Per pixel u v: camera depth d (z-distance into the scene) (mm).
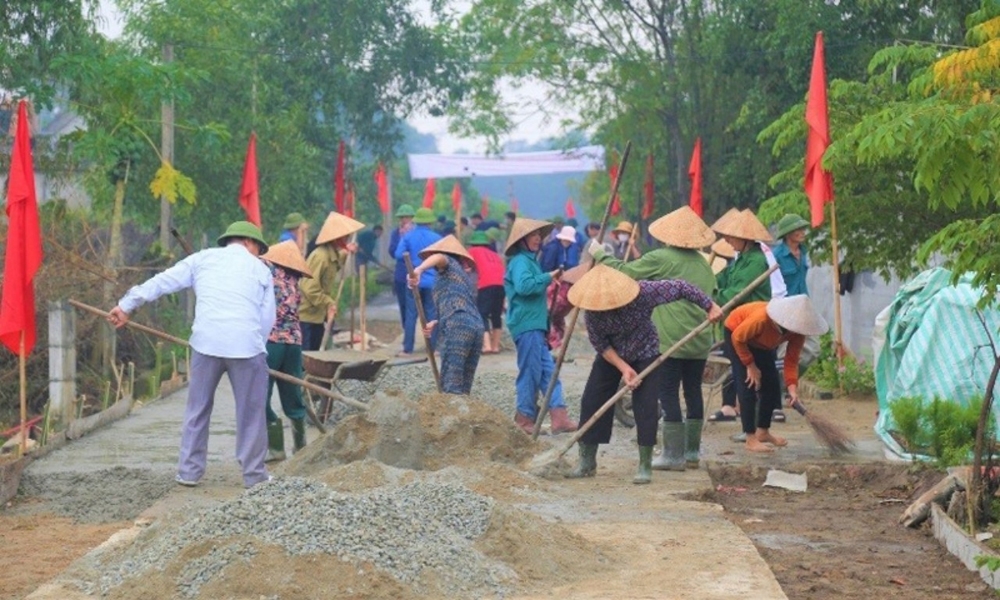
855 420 14969
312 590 6957
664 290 10867
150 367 19125
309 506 7555
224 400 17016
